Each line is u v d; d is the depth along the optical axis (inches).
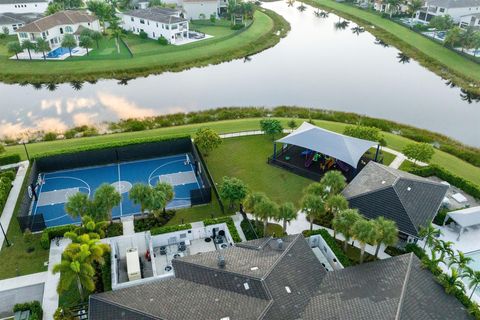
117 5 7229.3
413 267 1809.8
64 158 2876.5
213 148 2940.5
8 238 2285.9
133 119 3671.3
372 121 3585.1
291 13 7583.7
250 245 1990.7
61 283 1680.6
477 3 6397.6
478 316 1648.6
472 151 3193.9
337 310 1617.9
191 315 1573.6
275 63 5088.6
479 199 2539.4
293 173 2878.9
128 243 2231.8
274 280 1708.9
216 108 3900.1
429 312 1601.9
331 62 5123.0
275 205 2137.1
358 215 2000.5
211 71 4852.4
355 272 1836.9
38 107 3944.4
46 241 2197.3
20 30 5088.6
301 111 3796.8
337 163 2896.2
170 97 4151.1
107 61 4921.3
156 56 5078.7
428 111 3902.6
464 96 4247.0
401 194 2265.0
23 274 2055.9
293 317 1598.2
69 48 5103.3
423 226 2132.1
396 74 4756.4
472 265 2086.6
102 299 1685.5
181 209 2518.5
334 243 2143.2
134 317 1584.6
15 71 4653.1
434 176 2780.5
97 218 2204.7
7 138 3366.1
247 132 3393.2
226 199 2434.8
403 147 3176.7
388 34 6063.0
